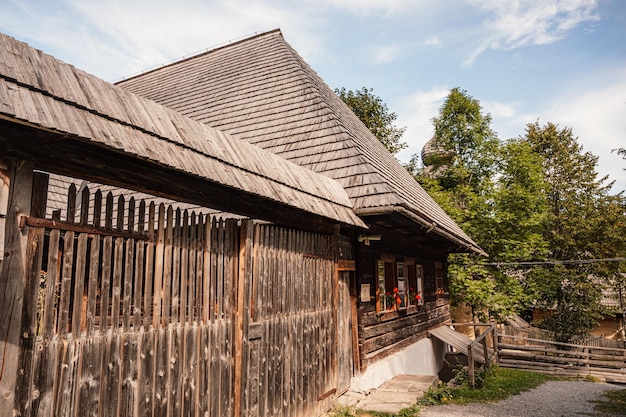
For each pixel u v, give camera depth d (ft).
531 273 65.57
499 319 62.44
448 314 48.60
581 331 61.98
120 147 9.44
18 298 8.40
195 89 42.37
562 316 63.10
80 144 9.85
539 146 85.97
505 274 63.16
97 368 9.84
